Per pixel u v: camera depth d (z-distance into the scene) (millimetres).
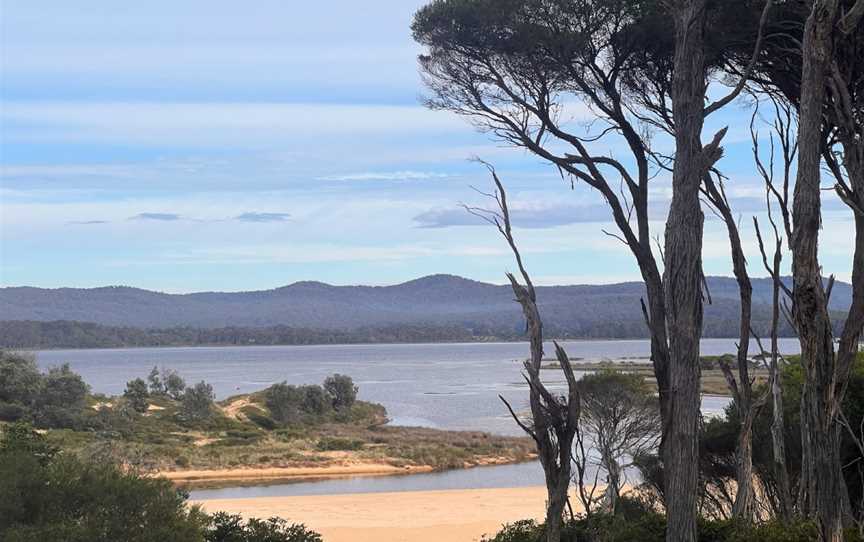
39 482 11875
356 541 28891
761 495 17109
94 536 11352
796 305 9891
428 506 37688
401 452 61500
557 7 14180
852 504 14984
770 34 12938
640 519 15062
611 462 19328
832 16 9992
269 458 58562
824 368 9797
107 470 12727
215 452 59781
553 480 12211
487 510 36281
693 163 11648
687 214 11609
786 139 12695
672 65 14430
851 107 11609
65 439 55688
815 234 9836
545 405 12945
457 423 84438
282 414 82312
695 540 11242
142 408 80125
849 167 11180
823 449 9781
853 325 10125
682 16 12008
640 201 14375
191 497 44031
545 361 183875
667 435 11484
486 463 59938
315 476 53969
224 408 84500
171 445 62562
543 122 14859
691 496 11273
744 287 13742
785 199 12750
